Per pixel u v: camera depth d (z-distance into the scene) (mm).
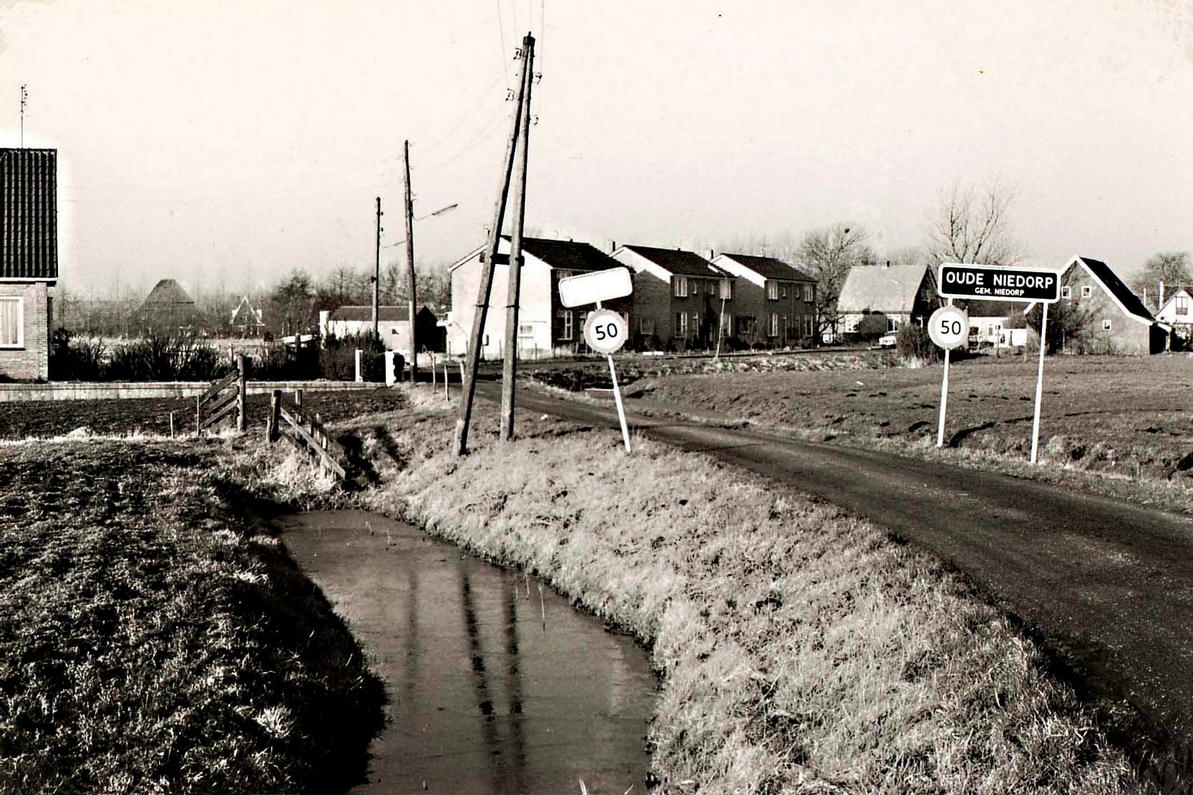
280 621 11516
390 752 8602
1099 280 72812
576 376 49750
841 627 8758
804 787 6805
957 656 7500
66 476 18984
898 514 13086
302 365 45875
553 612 13000
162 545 13914
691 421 28047
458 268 74688
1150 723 6551
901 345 58469
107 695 8320
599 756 8492
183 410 31812
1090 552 10742
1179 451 19828
